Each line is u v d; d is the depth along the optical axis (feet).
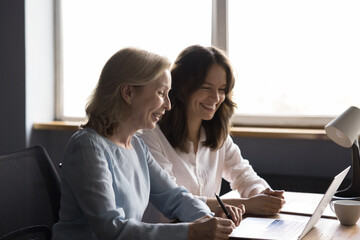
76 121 13.29
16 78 12.63
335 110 11.16
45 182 5.90
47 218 5.82
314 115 11.28
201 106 7.18
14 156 5.68
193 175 7.39
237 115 11.89
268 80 11.64
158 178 6.19
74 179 4.96
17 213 5.51
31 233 5.62
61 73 13.43
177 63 7.34
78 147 5.03
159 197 6.19
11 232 5.40
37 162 5.92
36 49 12.87
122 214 4.97
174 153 7.30
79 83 13.38
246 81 11.82
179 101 7.30
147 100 5.25
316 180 10.47
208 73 7.09
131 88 5.23
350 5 10.87
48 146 13.00
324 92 11.21
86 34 13.26
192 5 12.20
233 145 8.10
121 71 5.18
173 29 12.41
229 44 11.89
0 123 12.82
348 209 5.59
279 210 6.20
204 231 4.77
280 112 11.62
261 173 10.98
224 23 11.86
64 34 13.41
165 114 7.32
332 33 11.05
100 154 5.05
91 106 5.29
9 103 12.71
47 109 13.25
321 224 5.70
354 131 6.42
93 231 4.85
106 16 13.07
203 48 7.28
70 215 5.18
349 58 10.96
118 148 5.34
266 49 11.62
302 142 10.84
